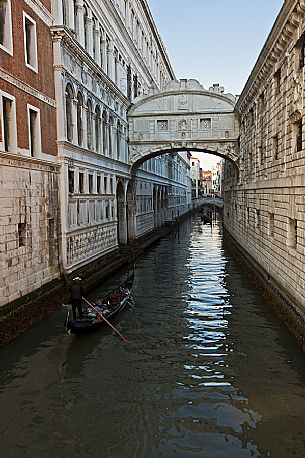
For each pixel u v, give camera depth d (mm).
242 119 28797
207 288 20688
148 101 31047
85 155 20719
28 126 14602
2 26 13234
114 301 16828
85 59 20109
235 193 33969
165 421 9125
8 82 13094
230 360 12109
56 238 17094
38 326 14234
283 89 16406
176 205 67438
